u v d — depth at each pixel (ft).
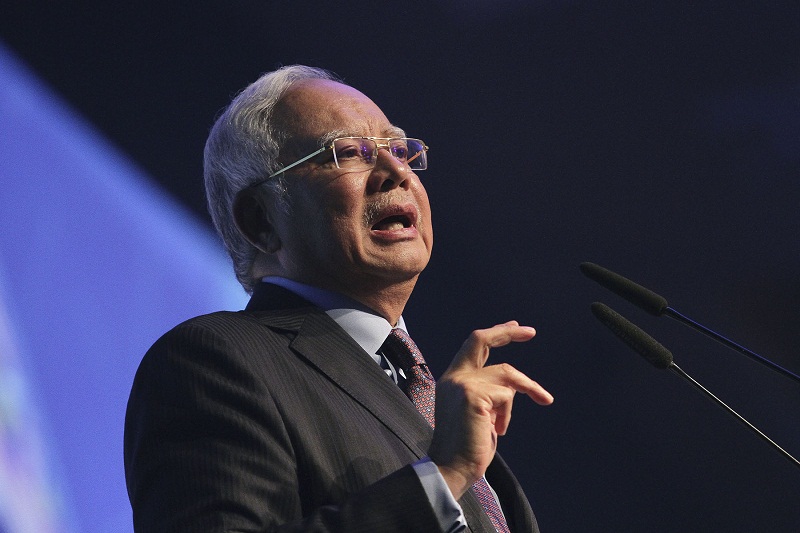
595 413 47.34
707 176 48.49
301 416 18.92
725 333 47.78
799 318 46.93
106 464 40.40
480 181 48.78
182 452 18.08
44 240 40.96
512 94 48.91
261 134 23.15
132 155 42.98
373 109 23.63
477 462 16.87
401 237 22.07
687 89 48.73
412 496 16.70
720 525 46.42
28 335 39.91
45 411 39.52
